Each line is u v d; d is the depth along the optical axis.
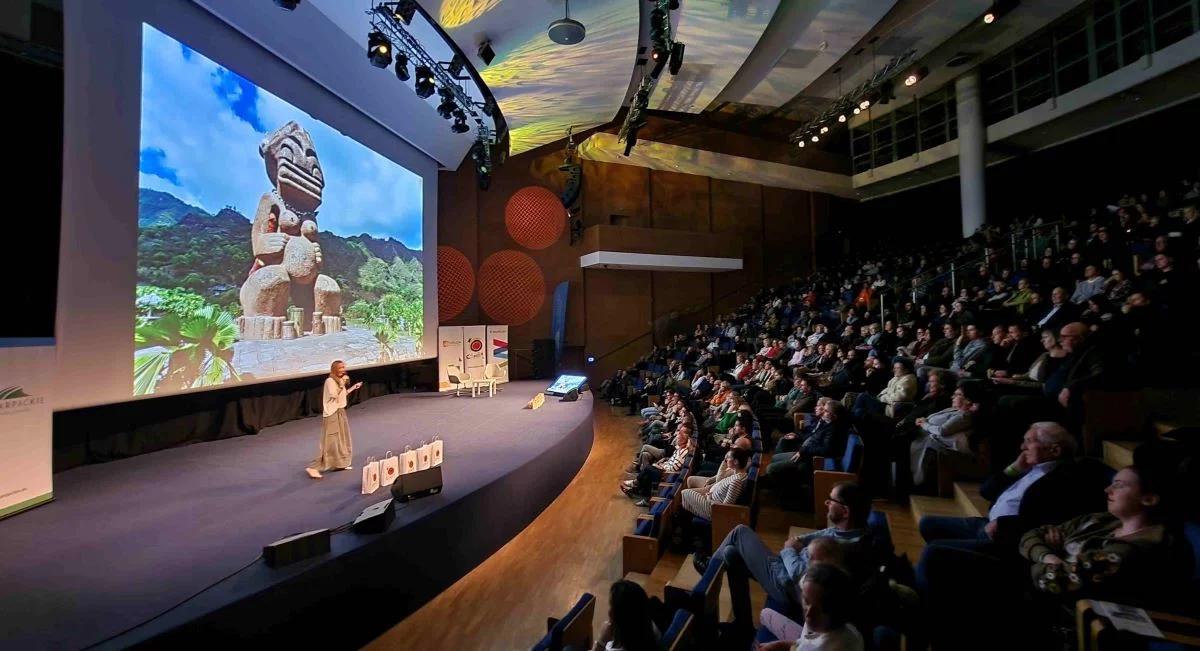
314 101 8.12
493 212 15.34
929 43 10.62
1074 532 2.29
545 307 15.82
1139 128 12.08
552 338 15.52
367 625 3.46
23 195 4.75
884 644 1.96
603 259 15.19
